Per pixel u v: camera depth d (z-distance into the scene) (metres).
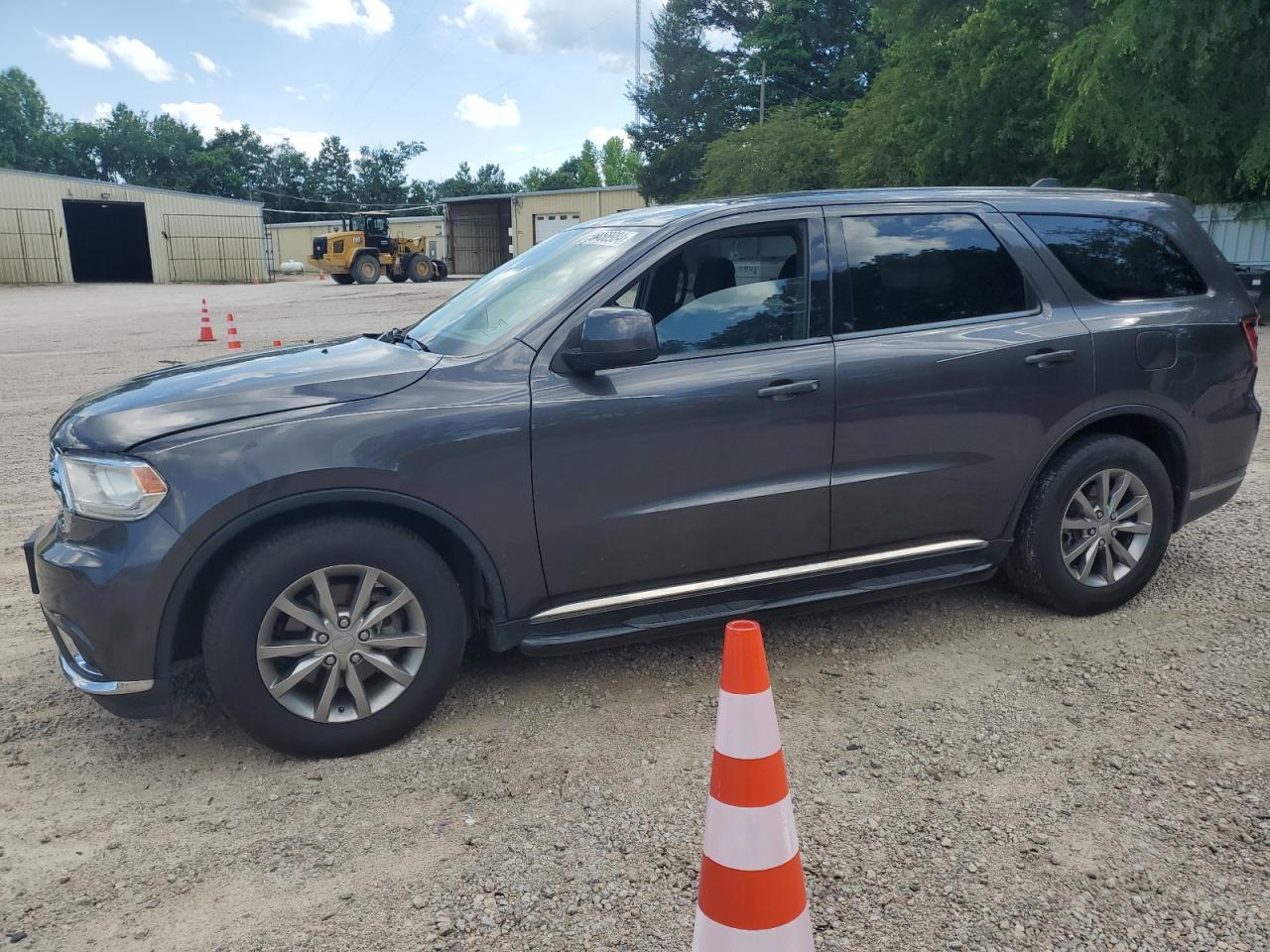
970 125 22.39
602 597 3.44
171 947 2.33
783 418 3.51
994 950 2.28
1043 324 3.95
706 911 1.82
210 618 2.99
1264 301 15.52
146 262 47.25
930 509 3.82
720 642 4.08
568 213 53.75
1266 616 4.15
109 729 3.41
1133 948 2.28
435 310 4.31
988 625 4.16
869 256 3.76
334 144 100.75
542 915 2.43
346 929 2.39
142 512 2.91
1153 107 15.74
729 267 3.59
